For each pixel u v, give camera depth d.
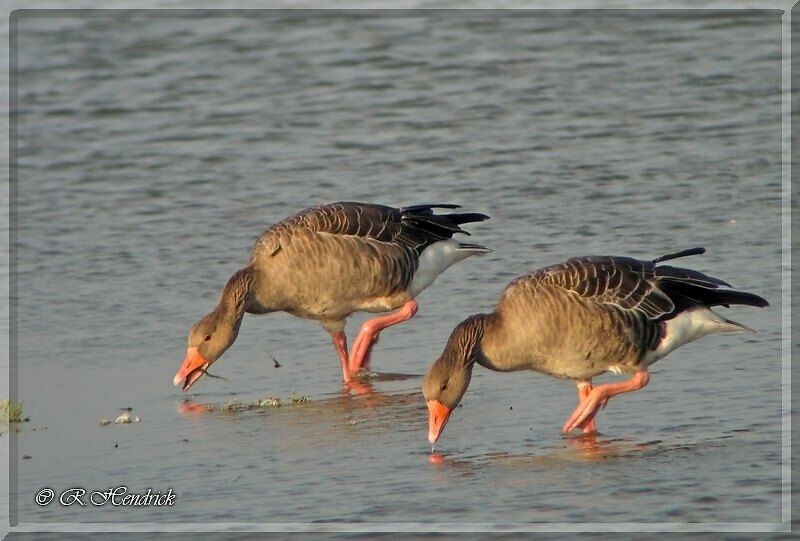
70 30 30.66
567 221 18.95
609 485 10.23
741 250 17.12
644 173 20.97
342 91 26.95
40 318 16.30
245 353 15.36
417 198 20.42
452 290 16.75
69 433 12.40
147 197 21.39
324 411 13.03
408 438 11.98
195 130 24.97
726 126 23.20
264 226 19.70
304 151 23.39
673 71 26.89
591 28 30.28
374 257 15.11
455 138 23.55
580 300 12.24
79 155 23.75
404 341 15.34
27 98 27.08
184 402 13.49
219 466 11.28
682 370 13.35
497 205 19.86
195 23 31.30
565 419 12.37
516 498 10.06
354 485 10.59
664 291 12.54
